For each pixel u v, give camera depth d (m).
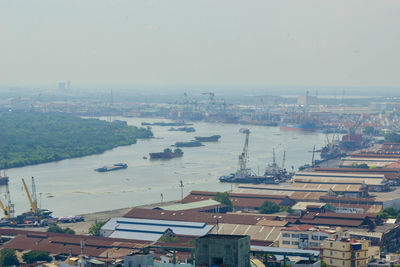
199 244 149.50
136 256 169.12
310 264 174.25
